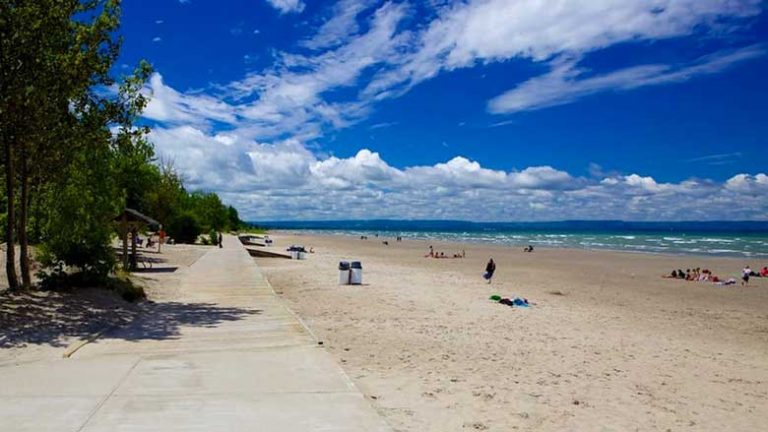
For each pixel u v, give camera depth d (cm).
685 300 2328
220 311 1324
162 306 1401
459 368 979
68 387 649
